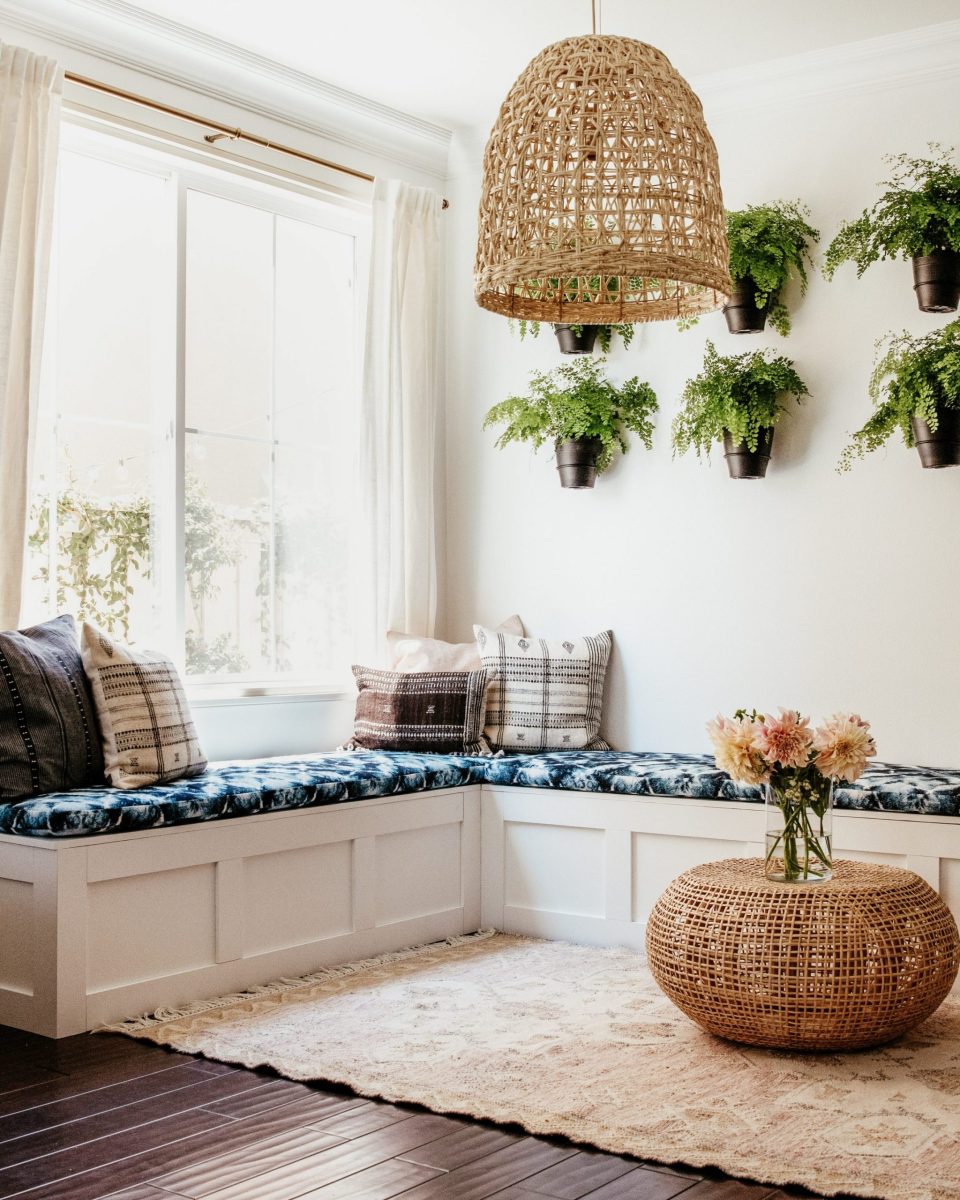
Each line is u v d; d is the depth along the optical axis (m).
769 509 4.16
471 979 3.37
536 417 4.36
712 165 2.60
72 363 3.81
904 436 3.76
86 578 3.83
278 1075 2.62
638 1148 2.21
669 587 4.35
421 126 4.69
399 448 4.60
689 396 4.10
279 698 4.23
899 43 3.92
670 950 2.78
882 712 3.95
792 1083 2.53
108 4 3.70
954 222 3.58
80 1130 2.32
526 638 4.38
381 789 3.62
